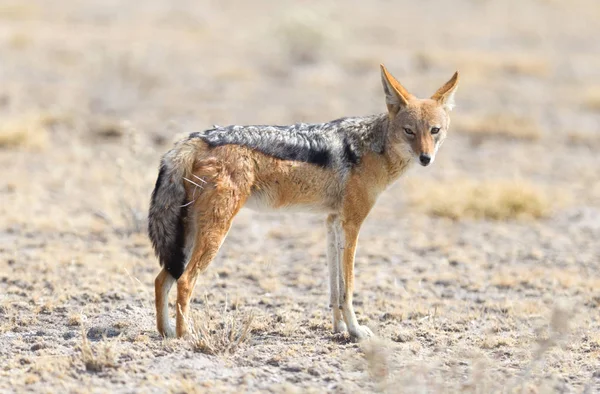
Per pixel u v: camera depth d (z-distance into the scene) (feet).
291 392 65.72
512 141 195.31
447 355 76.13
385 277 104.63
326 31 284.82
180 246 75.82
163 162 75.51
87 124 190.60
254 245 118.21
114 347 73.15
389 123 81.35
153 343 75.36
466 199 138.92
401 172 82.28
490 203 137.49
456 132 199.31
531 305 92.84
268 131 77.46
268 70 265.54
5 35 280.31
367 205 80.59
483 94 241.35
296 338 80.48
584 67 288.10
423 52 285.84
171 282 76.79
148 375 68.08
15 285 94.27
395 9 415.23
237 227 127.13
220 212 74.33
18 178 146.00
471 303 95.14
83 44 280.72
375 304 93.30
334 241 82.17
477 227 131.95
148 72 245.86
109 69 247.91
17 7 336.70
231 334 75.82
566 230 131.34
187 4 401.70
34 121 177.78
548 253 118.11
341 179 79.15
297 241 120.37
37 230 118.62
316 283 101.30
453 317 88.74
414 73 262.88
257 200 77.56
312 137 78.79
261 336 80.94
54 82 231.91
